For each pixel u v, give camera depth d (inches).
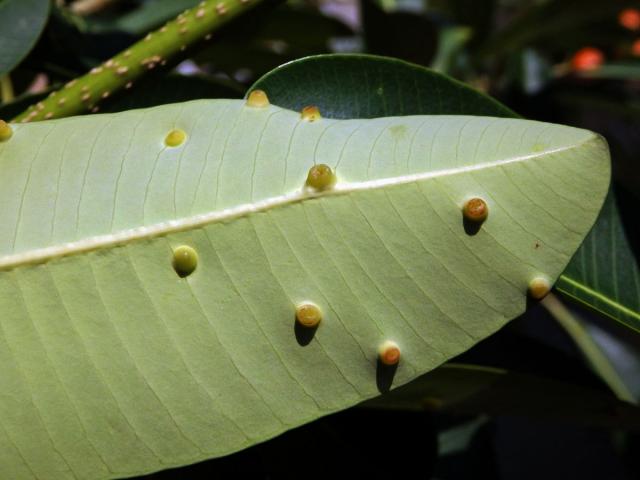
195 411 9.5
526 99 25.2
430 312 9.4
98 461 9.5
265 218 9.5
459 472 17.5
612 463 26.3
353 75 11.5
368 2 20.6
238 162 9.7
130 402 9.5
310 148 9.7
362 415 13.2
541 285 9.3
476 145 9.4
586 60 25.3
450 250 9.4
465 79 26.0
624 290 11.9
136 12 18.6
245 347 9.5
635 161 26.0
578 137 9.3
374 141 9.6
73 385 9.5
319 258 9.4
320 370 9.5
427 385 12.4
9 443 9.5
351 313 9.4
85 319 9.5
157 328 9.5
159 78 12.3
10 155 9.9
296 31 23.0
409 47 21.1
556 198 9.3
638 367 20.9
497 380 12.3
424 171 9.4
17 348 9.5
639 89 27.8
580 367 13.5
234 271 9.5
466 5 25.0
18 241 9.6
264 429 9.5
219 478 12.1
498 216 9.3
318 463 13.0
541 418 13.5
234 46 20.2
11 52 13.2
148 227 9.5
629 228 12.2
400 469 13.0
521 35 24.8
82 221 9.6
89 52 15.6
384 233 9.4
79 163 9.8
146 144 9.9
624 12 23.7
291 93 11.4
